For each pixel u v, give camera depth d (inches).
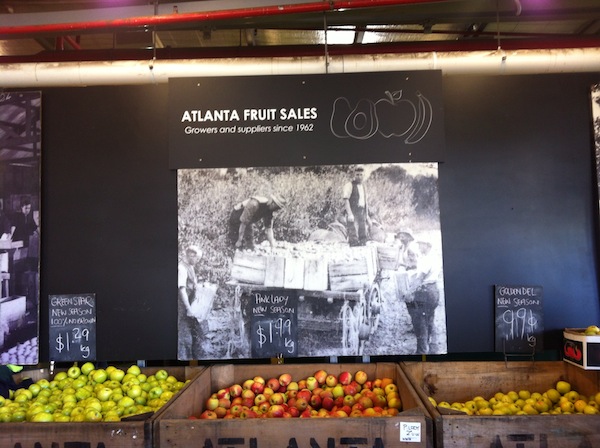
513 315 117.0
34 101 120.9
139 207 120.1
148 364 142.7
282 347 115.3
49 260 119.5
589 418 84.4
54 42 201.5
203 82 119.6
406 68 130.0
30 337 116.8
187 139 119.0
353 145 118.2
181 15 128.8
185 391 100.5
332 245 116.8
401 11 154.3
